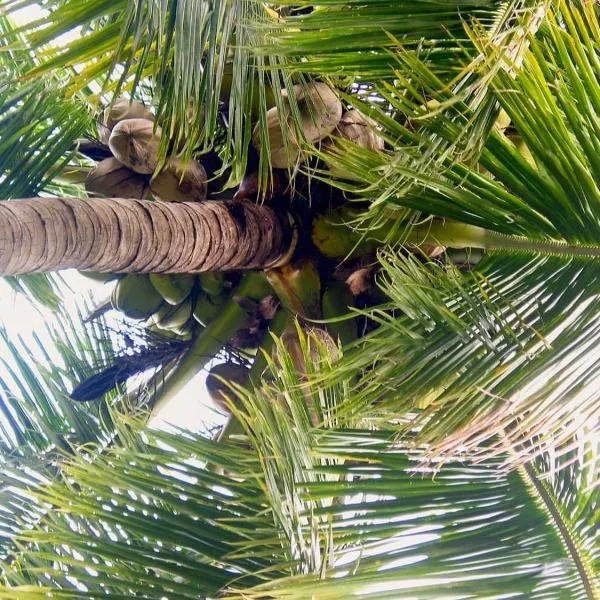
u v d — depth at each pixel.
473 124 2.60
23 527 3.38
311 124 3.32
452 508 2.76
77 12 2.75
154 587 2.77
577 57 2.54
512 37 2.50
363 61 2.68
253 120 3.50
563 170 2.63
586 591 2.63
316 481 2.82
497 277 2.76
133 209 2.97
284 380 2.99
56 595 2.71
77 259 2.78
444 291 2.69
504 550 2.70
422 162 2.64
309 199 3.57
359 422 2.90
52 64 2.87
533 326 2.54
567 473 2.81
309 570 2.68
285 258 3.56
